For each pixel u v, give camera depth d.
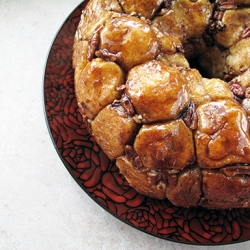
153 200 0.45
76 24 0.52
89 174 0.45
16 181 0.48
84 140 0.47
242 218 0.45
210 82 0.43
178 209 0.45
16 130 0.51
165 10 0.45
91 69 0.42
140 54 0.42
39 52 0.56
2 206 0.47
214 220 0.45
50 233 0.46
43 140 0.50
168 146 0.39
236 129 0.40
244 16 0.47
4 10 0.58
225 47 0.48
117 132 0.41
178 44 0.45
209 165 0.40
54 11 0.59
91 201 0.47
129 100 0.40
